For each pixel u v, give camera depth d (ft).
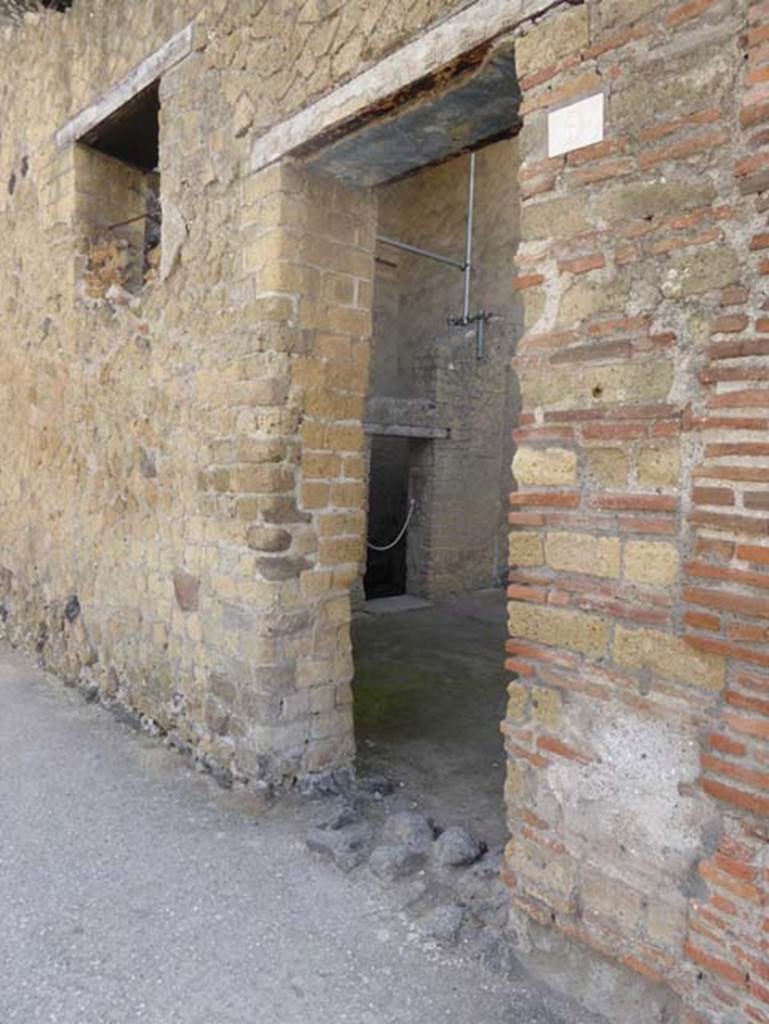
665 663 5.71
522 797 6.75
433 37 7.29
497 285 31.30
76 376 14.40
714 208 5.35
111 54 12.84
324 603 10.46
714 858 5.48
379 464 32.12
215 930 7.35
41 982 6.58
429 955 7.02
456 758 12.29
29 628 17.04
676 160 5.54
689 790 5.62
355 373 10.58
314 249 9.95
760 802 5.17
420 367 28.07
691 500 5.53
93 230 14.61
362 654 19.58
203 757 11.13
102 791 10.29
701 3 5.36
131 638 13.02
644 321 5.75
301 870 8.43
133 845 8.88
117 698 13.53
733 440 5.28
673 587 5.65
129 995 6.46
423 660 19.04
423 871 8.36
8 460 17.81
